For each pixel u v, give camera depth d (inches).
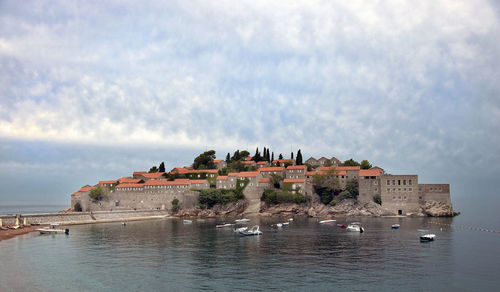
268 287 3048.7
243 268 3617.1
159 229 6530.5
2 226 6013.8
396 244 4874.5
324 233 5944.9
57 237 5457.7
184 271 3516.2
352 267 3644.2
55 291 2967.5
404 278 3292.3
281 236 5625.0
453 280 3240.7
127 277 3329.2
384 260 3937.0
